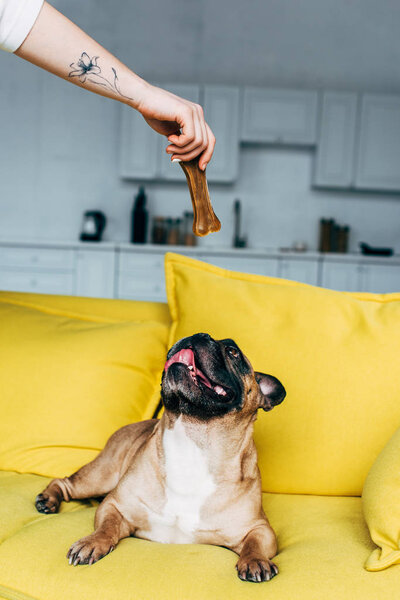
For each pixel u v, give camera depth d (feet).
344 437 4.36
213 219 3.41
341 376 4.49
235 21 18.40
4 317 5.40
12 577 3.17
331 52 18.45
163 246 16.61
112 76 3.45
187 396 3.54
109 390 4.91
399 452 3.59
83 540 3.34
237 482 3.74
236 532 3.68
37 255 16.63
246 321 4.83
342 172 17.40
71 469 4.54
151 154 17.42
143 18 18.35
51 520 3.77
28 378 4.89
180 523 3.75
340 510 4.06
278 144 18.13
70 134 18.61
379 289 16.63
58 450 4.64
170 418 3.76
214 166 17.33
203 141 3.38
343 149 17.34
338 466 4.34
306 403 4.46
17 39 3.26
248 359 4.25
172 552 3.39
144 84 3.49
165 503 3.74
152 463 3.81
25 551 3.32
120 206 18.74
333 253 17.66
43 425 4.72
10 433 4.73
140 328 5.39
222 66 18.49
